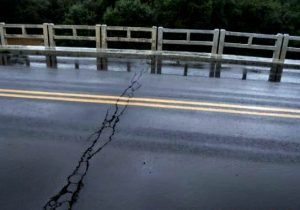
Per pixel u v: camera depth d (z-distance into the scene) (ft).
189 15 87.51
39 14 115.34
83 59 33.45
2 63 30.40
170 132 14.38
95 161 11.70
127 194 9.84
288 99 20.59
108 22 79.71
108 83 22.91
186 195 9.89
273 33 107.96
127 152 12.42
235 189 10.29
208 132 14.55
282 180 10.91
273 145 13.55
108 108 17.20
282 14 109.70
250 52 101.76
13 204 9.29
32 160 11.71
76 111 16.65
